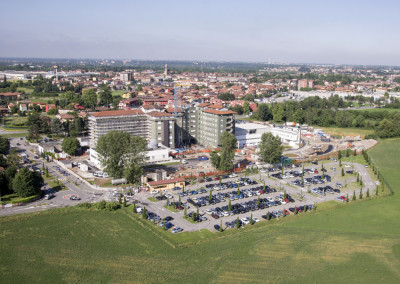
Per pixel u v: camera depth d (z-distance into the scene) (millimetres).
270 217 127625
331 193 154750
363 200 145500
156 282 88688
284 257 101000
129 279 89750
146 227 117938
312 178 173375
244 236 113125
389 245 108688
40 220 122812
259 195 149375
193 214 122750
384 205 141500
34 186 141500
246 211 132875
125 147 163750
